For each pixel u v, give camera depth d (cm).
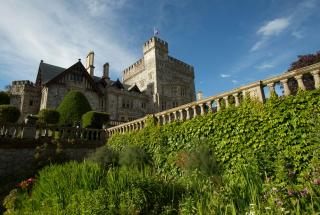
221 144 846
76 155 1521
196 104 1023
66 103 2470
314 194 371
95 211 445
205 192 508
